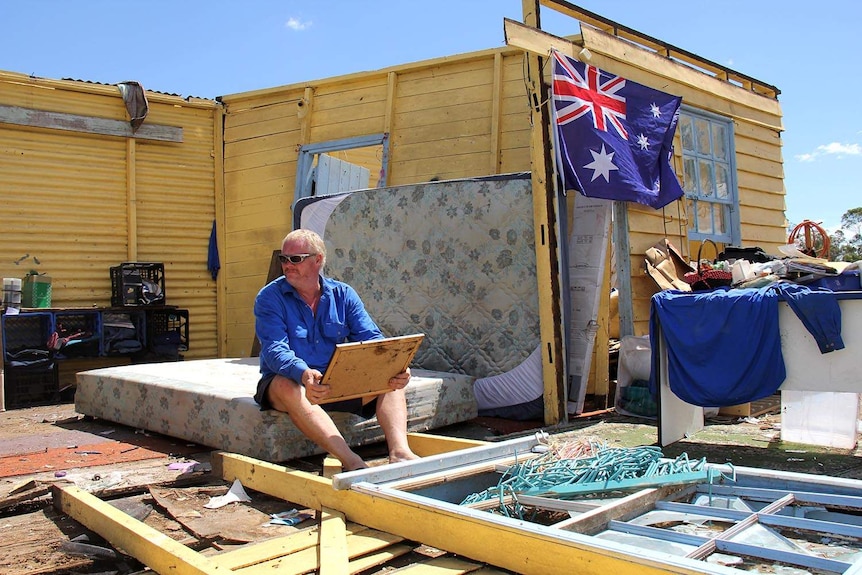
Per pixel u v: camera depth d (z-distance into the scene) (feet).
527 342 17.51
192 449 14.10
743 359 13.55
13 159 26.20
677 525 7.88
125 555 8.53
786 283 13.85
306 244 12.12
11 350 22.99
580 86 18.04
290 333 12.19
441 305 18.88
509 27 16.53
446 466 10.05
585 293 18.85
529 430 16.31
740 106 27.07
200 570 6.91
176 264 29.30
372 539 8.27
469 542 7.44
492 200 17.97
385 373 11.75
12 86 26.11
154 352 26.58
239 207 29.66
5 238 25.89
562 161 17.37
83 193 27.50
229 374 16.80
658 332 14.61
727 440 15.15
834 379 12.87
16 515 10.28
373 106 26.32
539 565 6.76
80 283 27.22
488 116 23.67
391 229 19.92
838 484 7.95
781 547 6.81
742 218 26.73
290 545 8.24
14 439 15.67
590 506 8.14
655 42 23.24
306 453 12.75
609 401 20.65
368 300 20.42
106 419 17.02
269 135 28.89
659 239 22.13
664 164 20.16
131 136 28.27
